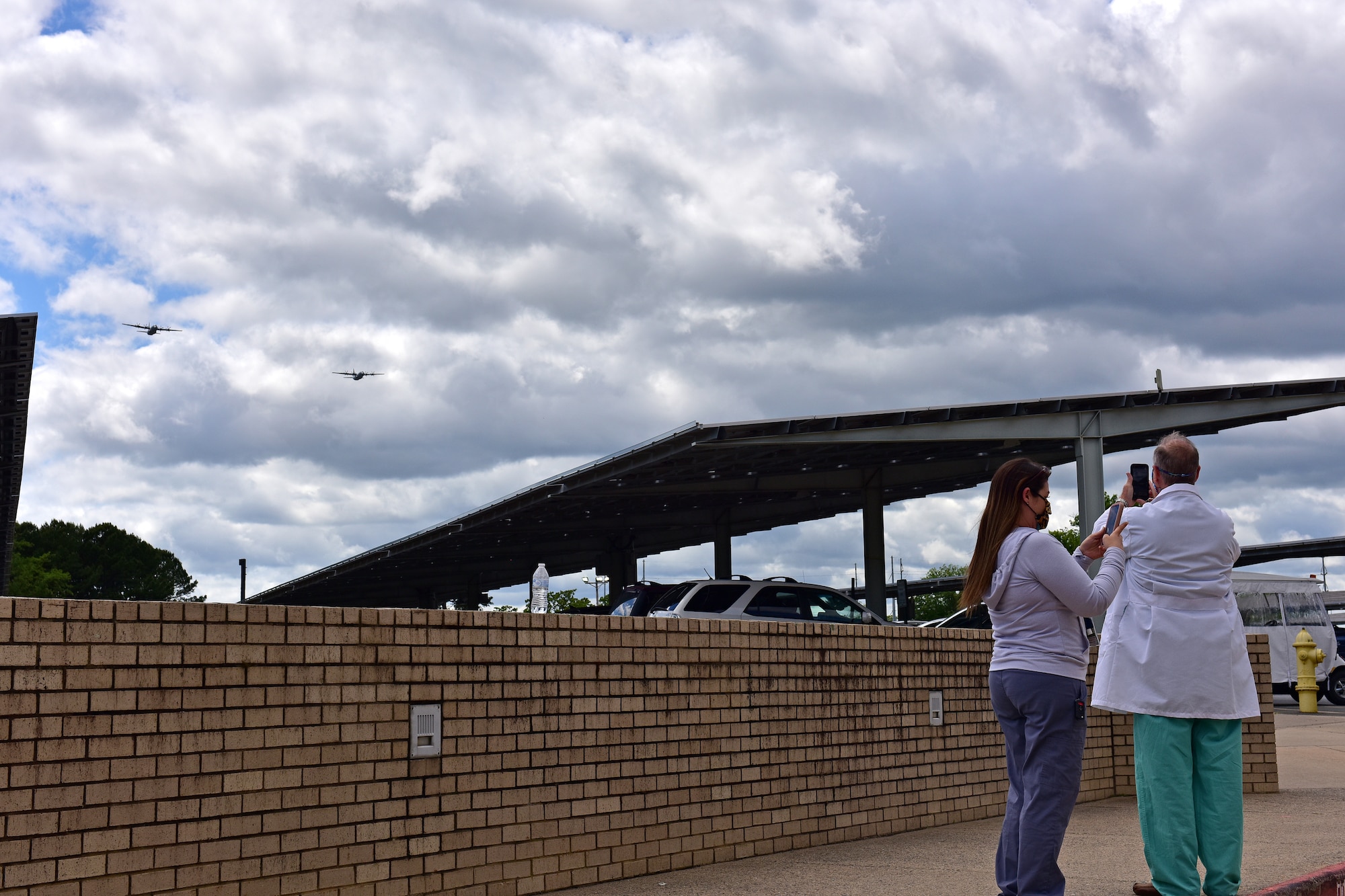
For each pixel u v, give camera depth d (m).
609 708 6.84
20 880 4.58
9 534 46.03
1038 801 5.15
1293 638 25.75
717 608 15.73
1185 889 5.43
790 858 7.45
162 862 4.97
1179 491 5.65
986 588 5.37
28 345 22.30
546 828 6.45
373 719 5.76
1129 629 5.62
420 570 59.03
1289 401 27.14
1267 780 10.07
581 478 33.38
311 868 5.45
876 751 8.46
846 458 32.88
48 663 4.72
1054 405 27.12
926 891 6.24
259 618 5.38
